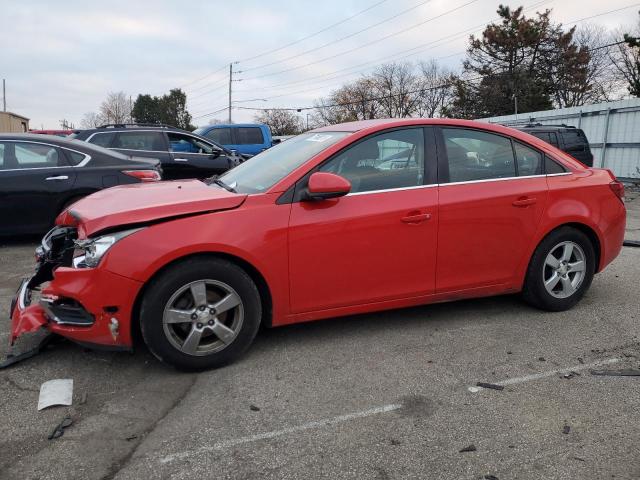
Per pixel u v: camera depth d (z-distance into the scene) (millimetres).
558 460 2531
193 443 2658
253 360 3600
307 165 3664
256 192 3643
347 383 3279
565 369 3467
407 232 3807
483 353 3709
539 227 4254
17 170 6828
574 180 4422
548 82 42594
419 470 2459
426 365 3523
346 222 3633
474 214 4008
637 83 38938
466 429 2783
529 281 4363
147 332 3256
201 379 3336
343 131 4027
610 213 4566
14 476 2402
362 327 4176
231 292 3406
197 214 3359
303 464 2498
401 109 65000
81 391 3174
